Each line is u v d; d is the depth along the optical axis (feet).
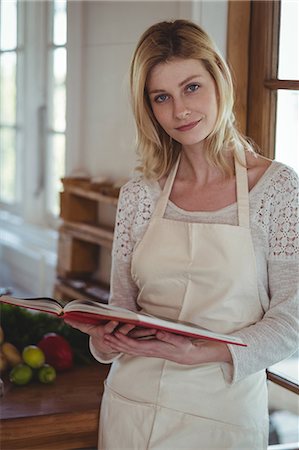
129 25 10.59
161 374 6.53
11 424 7.30
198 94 6.24
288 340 6.05
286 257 6.07
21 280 14.67
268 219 6.18
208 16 8.67
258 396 6.48
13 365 8.50
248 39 8.57
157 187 6.82
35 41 15.30
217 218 6.38
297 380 7.98
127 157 10.82
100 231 10.84
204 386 6.41
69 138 12.25
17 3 15.83
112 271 7.07
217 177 6.55
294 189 6.13
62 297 11.64
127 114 10.76
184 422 6.43
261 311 6.32
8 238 15.47
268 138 8.38
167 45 6.24
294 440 9.13
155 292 6.59
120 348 6.10
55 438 7.48
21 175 16.15
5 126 16.72
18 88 16.03
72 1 11.93
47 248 14.49
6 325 9.23
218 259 6.27
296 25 7.89
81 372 8.66
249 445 6.41
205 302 6.34
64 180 11.61
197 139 6.29
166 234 6.55
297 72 7.91
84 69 11.89
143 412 6.56
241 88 8.59
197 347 6.08
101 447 6.95
